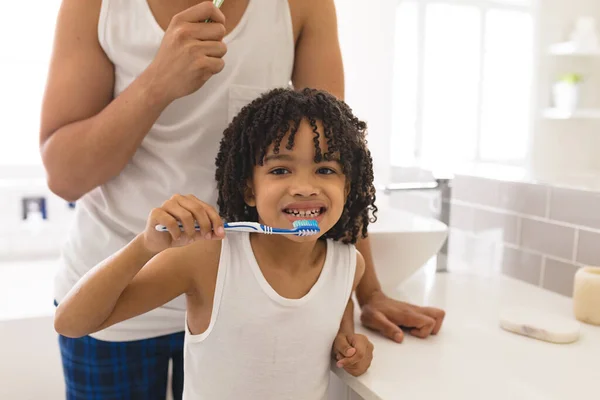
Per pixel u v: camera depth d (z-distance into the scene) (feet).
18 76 6.26
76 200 2.82
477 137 5.47
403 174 5.40
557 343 2.83
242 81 2.69
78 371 2.84
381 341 2.82
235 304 2.29
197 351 2.38
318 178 2.24
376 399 2.26
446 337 2.89
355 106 6.37
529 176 4.30
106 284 2.12
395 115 5.77
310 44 2.95
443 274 4.14
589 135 5.29
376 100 5.97
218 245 2.34
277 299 2.29
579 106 5.32
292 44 2.84
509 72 5.41
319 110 2.25
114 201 2.73
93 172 2.54
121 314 2.25
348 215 2.55
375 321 2.89
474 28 5.42
